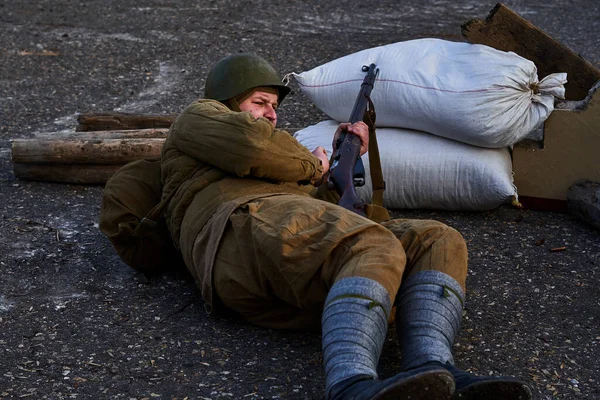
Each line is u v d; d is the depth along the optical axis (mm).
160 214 3238
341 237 2562
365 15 8727
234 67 3285
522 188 4207
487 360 2836
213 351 2871
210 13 8781
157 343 2938
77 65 7016
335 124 4434
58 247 3828
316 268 2574
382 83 4129
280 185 3064
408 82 4062
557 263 3654
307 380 2684
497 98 3869
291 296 2717
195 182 3076
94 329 3055
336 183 3088
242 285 2791
